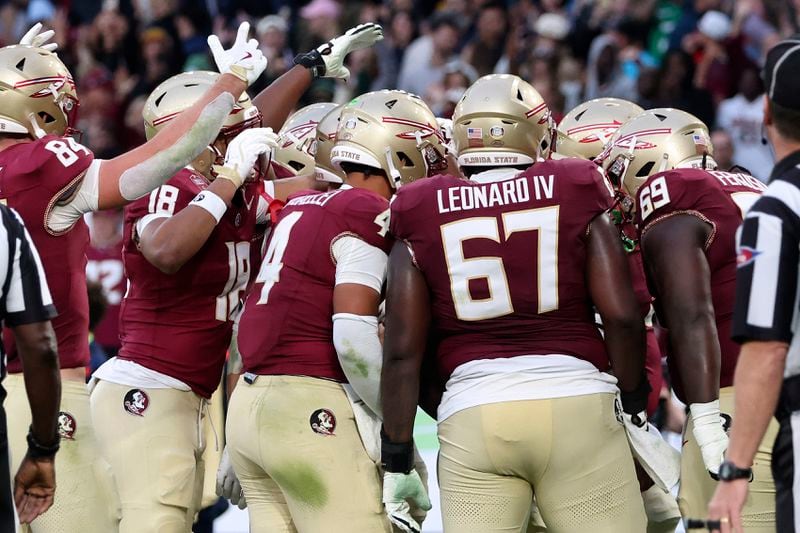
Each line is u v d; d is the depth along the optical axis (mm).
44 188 14781
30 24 49875
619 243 13914
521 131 14359
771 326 11375
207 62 44969
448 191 13992
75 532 15180
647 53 43969
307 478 14789
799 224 11500
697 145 15781
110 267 29562
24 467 13406
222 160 16453
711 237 14406
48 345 12922
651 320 17172
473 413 13750
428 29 45812
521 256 13727
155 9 46938
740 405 11492
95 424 16016
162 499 15688
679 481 15688
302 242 15055
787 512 11688
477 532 13875
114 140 43875
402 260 14133
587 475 13797
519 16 44562
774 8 42125
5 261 12602
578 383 13750
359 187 15641
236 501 16859
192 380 16156
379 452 14992
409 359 14125
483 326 13914
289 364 14984
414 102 15836
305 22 45781
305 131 18672
